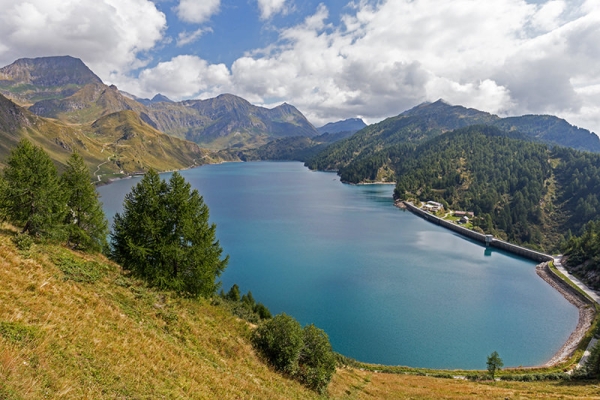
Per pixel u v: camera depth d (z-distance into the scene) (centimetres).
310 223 17862
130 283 3269
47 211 3966
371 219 19688
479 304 8775
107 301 2652
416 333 7219
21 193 3756
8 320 1650
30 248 2948
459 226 18112
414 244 14650
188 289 3666
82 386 1407
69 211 4441
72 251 3862
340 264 11444
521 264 12925
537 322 7950
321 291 9194
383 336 7062
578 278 11012
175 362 2205
